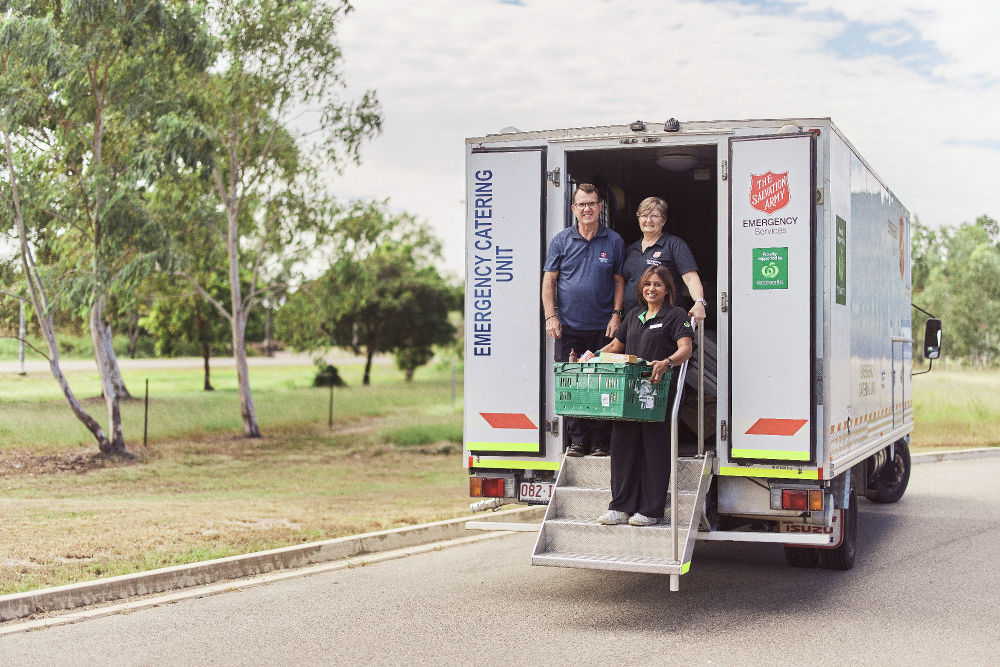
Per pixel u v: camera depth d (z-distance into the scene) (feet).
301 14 72.59
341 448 70.69
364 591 26.48
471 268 26.43
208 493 46.80
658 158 29.60
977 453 64.80
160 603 25.13
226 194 78.89
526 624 22.80
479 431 26.35
